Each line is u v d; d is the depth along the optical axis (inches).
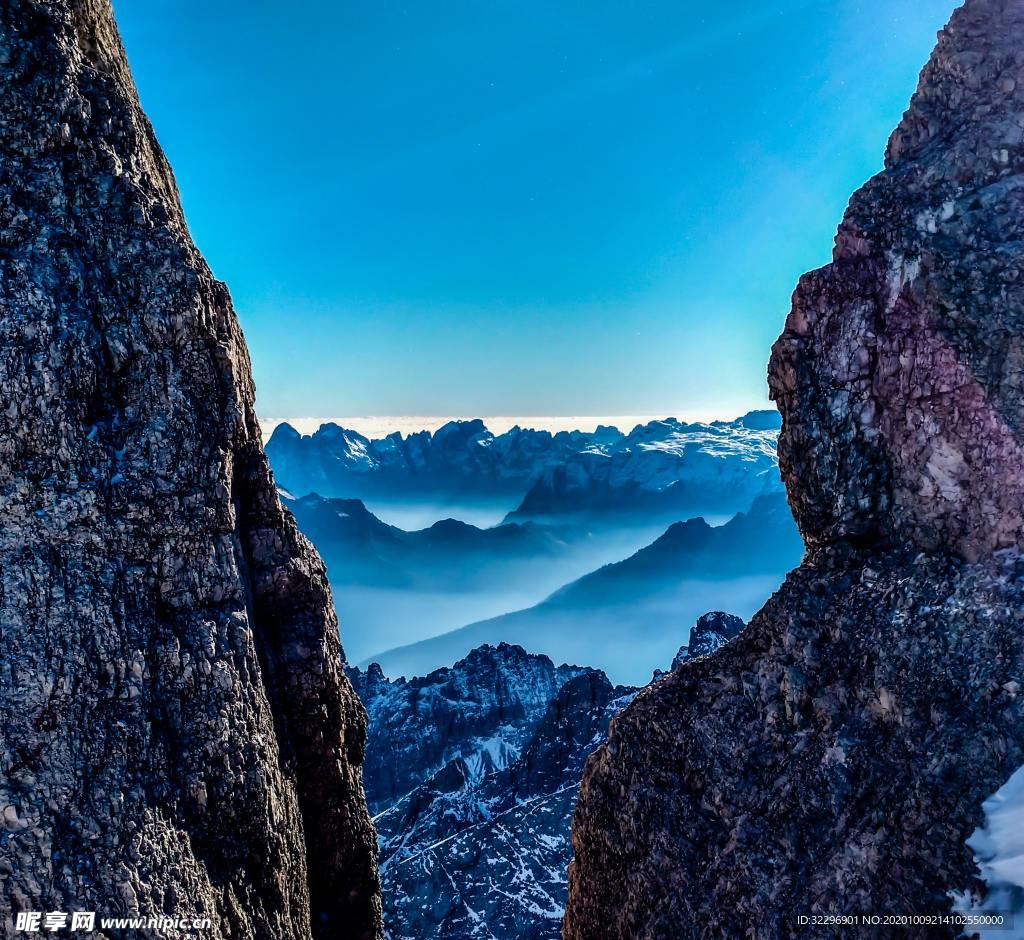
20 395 743.1
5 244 771.4
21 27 820.6
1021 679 749.3
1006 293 844.6
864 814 800.9
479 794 7613.2
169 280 843.4
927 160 926.4
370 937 1164.5
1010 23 928.9
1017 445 816.3
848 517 942.4
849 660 883.4
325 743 1051.9
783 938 794.2
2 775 675.4
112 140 869.2
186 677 794.2
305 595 1036.5
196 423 848.9
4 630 708.7
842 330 950.4
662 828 975.0
